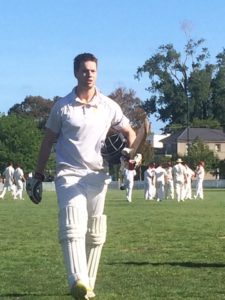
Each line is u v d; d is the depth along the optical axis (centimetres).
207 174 10300
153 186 4250
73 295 694
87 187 738
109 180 766
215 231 1773
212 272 1048
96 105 749
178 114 11500
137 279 980
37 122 12244
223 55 11544
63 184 736
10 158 9425
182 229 1839
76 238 709
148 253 1291
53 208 3066
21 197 4516
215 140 12112
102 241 773
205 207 3138
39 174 770
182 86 11138
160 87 10962
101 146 752
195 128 12181
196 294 864
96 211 757
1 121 9575
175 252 1303
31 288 911
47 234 1716
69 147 744
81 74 742
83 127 741
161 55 10900
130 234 1691
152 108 11175
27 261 1188
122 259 1201
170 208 3028
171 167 4462
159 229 1842
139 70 10925
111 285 929
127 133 764
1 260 1201
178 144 11969
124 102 10606
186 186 4412
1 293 874
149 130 751
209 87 11262
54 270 1077
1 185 6412
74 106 745
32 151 9556
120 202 3747
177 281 962
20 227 1945
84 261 709
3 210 2884
